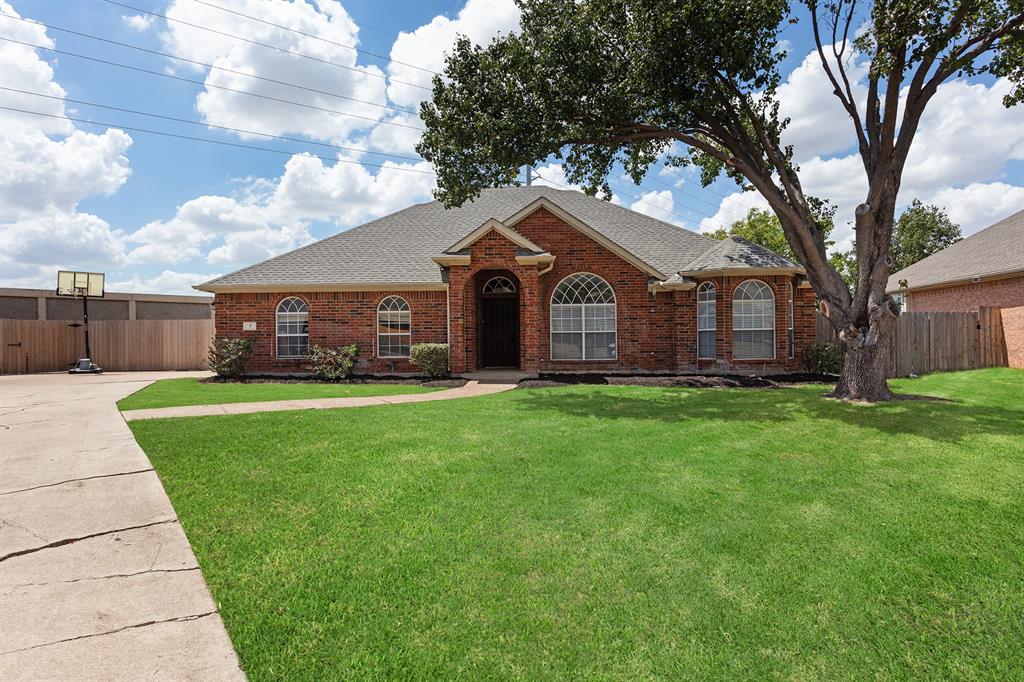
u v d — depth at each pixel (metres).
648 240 18.39
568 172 13.78
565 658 2.69
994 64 10.62
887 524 4.25
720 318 15.10
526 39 11.41
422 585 3.33
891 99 9.64
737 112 12.37
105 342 21.12
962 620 3.04
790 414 8.62
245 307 16.44
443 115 11.66
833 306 10.65
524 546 3.87
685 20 9.83
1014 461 5.84
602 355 16.30
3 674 2.39
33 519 4.26
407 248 17.97
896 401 9.96
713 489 5.00
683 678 2.56
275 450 6.24
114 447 6.41
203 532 4.05
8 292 21.06
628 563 3.64
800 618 3.04
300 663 2.59
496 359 17.67
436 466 5.62
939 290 21.30
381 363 16.19
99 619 2.89
